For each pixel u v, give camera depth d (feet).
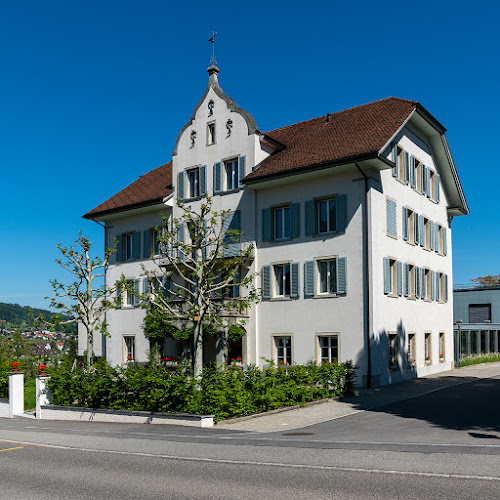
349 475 29.40
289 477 29.58
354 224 81.82
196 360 61.98
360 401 64.08
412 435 41.98
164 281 106.01
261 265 91.50
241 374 59.16
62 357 81.10
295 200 88.38
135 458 37.50
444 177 109.09
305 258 86.58
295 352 86.58
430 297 100.89
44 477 32.96
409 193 93.86
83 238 85.76
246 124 95.35
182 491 27.78
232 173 97.76
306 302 85.97
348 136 87.92
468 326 127.75
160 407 57.72
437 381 84.64
